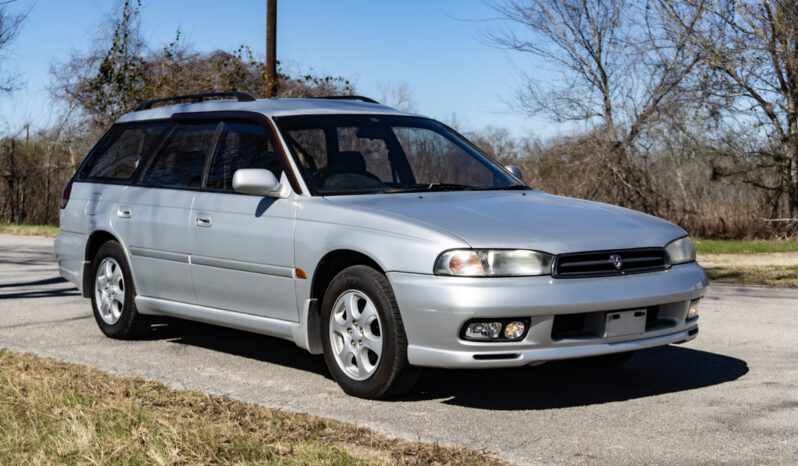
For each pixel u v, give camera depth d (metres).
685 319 4.94
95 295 6.89
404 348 4.62
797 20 19.48
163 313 6.28
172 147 6.42
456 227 4.56
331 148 5.57
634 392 5.03
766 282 11.45
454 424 4.33
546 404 4.75
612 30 22.67
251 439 3.87
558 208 5.09
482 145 25.14
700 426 4.26
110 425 4.00
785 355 6.11
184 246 5.91
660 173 22.91
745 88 21.06
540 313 4.35
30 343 6.55
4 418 4.14
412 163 5.81
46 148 28.06
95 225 6.80
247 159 5.69
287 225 5.20
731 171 22.47
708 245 20.55
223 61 23.88
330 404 4.75
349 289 4.88
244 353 6.23
